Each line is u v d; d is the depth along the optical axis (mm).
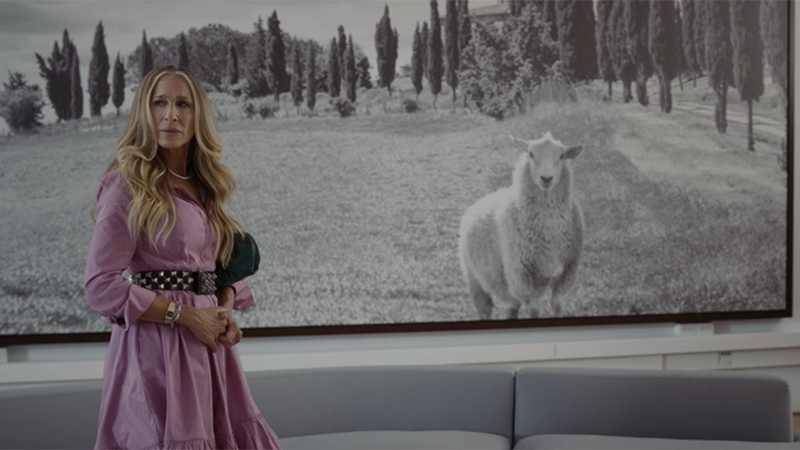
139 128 2139
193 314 2059
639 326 5164
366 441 3168
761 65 5285
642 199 5125
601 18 5082
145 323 2057
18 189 4445
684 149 5188
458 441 3197
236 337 2152
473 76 4949
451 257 4902
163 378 2033
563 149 5035
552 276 5012
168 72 2172
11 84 4449
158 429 2002
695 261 5180
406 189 4859
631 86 5125
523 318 4984
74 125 4520
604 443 3182
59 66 4500
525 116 5004
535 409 3445
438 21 4910
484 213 4945
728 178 5230
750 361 5207
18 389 2947
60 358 4477
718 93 5230
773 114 5301
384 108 4852
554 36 5031
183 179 2215
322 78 4789
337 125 4801
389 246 4832
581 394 3426
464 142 4934
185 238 2119
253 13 4715
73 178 4512
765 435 3316
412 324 4836
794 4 5328
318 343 4777
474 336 4965
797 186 5332
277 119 4738
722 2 5219
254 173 4703
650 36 5141
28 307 4434
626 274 5094
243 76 4703
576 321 5027
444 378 3502
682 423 3357
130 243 2043
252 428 2234
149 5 4598
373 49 4840
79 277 4488
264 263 4688
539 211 5000
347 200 4789
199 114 2189
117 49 4562
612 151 5094
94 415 3031
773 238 5289
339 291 4762
